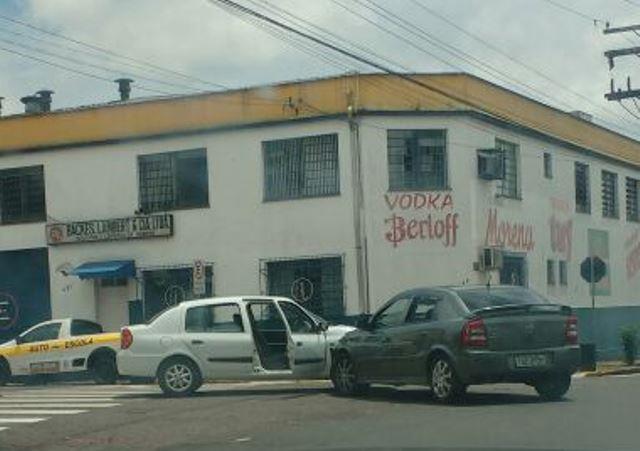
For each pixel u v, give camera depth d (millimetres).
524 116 29859
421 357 14344
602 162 35406
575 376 21141
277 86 26500
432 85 26141
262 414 13508
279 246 26375
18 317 30000
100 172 28672
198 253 27344
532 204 29719
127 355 16750
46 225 29094
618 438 10406
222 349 16500
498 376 13664
